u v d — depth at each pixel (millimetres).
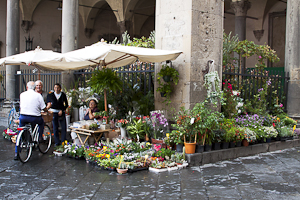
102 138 7371
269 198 4266
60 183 4703
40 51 7816
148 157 5828
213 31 7156
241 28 18328
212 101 6895
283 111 9945
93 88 7160
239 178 5188
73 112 8734
